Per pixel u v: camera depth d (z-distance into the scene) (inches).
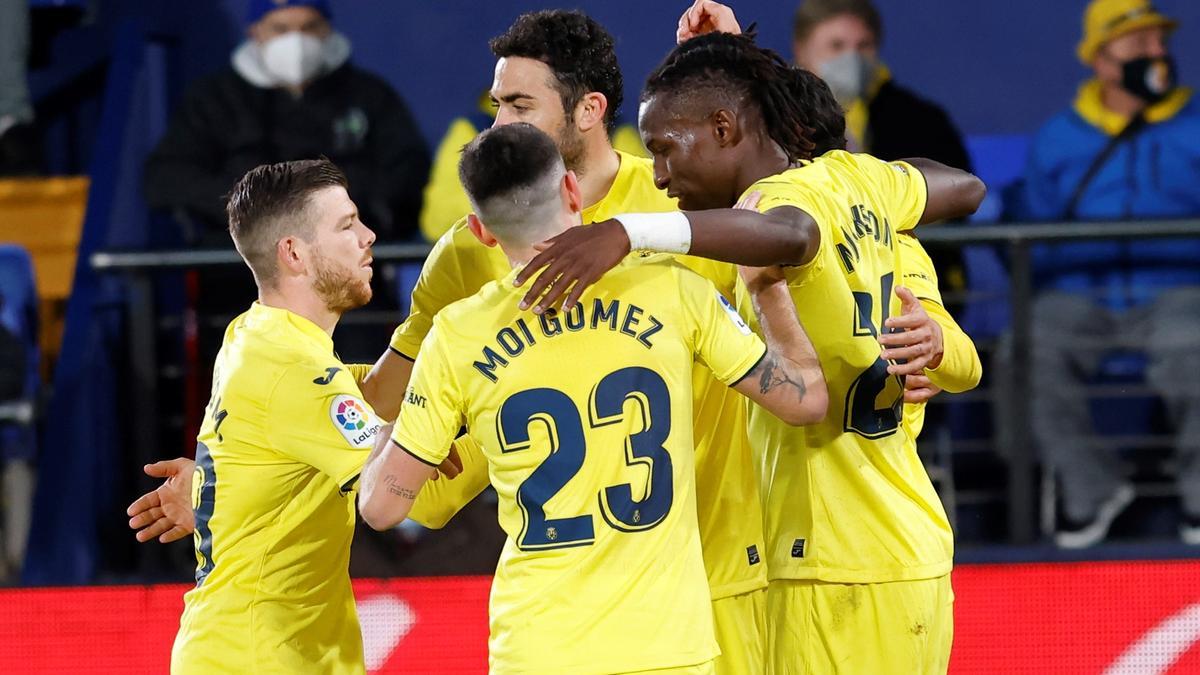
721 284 453.7
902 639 423.2
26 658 689.6
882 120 832.3
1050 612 671.1
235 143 845.8
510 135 380.2
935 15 954.7
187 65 983.0
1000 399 786.2
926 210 450.3
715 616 457.4
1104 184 844.6
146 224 911.0
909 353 406.6
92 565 780.6
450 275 472.4
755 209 388.8
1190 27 941.8
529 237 381.1
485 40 980.6
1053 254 826.2
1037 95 952.9
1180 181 838.5
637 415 379.9
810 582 422.9
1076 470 781.3
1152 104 845.2
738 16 956.0
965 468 838.5
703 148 414.9
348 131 849.5
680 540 383.9
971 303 868.6
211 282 816.3
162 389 837.2
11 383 843.4
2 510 833.5
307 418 414.0
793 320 394.9
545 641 373.7
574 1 971.9
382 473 389.1
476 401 383.9
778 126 419.5
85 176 997.8
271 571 429.1
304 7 842.8
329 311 443.5
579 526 376.8
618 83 469.7
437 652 679.7
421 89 984.9
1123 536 807.1
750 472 459.8
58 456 793.6
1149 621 669.3
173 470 454.9
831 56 833.5
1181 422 788.0
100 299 837.8
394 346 486.6
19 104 962.1
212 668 430.3
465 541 725.3
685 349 386.9
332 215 435.8
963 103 957.2
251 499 424.8
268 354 421.1
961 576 675.4
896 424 429.7
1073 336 789.2
